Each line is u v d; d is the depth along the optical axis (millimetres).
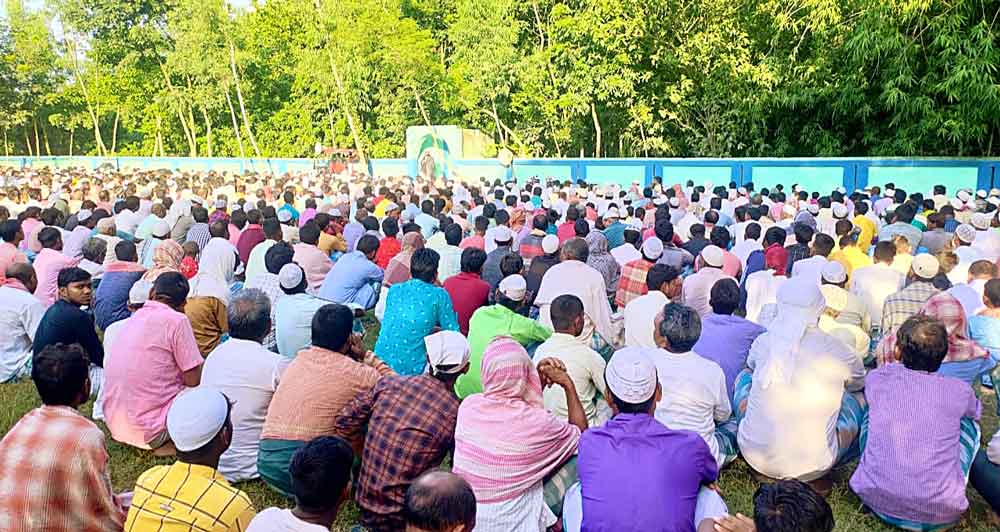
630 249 7906
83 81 37656
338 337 4121
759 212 9945
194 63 29859
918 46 15492
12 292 6316
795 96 18469
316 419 3982
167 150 38812
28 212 10453
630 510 2969
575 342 4383
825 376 4059
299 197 15180
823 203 11344
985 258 7270
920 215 10469
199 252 8812
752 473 4504
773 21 18953
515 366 3430
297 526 2525
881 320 6105
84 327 5457
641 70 21219
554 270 5891
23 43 36344
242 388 4465
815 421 4074
